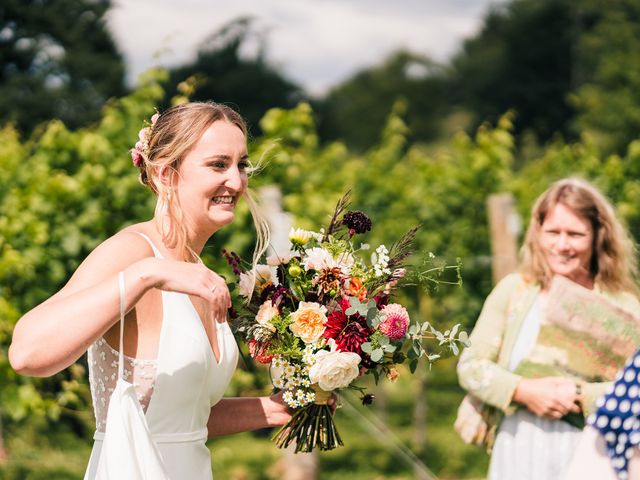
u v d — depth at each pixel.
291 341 2.53
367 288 2.63
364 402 2.60
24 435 7.57
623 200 8.09
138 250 2.30
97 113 28.98
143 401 2.27
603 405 1.65
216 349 2.44
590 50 38.81
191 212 2.39
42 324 2.01
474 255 8.32
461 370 3.56
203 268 2.09
